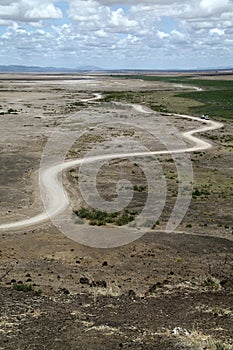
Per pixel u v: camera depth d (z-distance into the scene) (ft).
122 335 57.52
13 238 109.09
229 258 97.04
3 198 142.61
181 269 89.76
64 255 97.40
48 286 78.18
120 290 77.10
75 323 61.21
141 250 100.63
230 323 62.18
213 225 120.37
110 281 82.02
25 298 71.41
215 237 110.52
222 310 67.15
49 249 101.24
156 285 80.18
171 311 66.90
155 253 98.94
